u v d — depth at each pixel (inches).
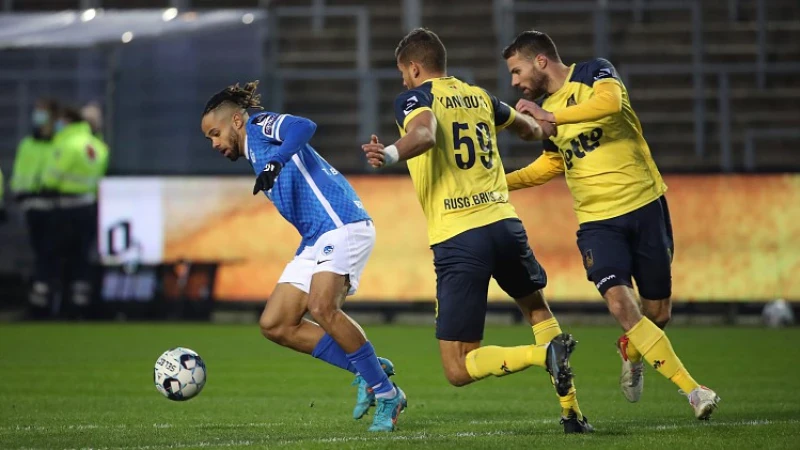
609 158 874.1
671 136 2755.9
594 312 2379.4
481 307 790.5
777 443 718.5
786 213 2207.2
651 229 876.0
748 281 2214.6
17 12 3036.4
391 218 2258.9
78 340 1924.2
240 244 2293.3
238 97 860.0
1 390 1195.3
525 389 1208.2
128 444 761.6
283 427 866.8
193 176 2305.6
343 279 829.8
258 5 3102.9
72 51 2704.2
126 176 2320.4
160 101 2509.8
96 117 2412.6
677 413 962.7
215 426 877.2
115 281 2361.0
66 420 927.7
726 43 2962.6
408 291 2253.9
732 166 2699.3
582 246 879.7
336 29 3078.2
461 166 791.7
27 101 2704.2
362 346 821.2
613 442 727.7
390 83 2849.4
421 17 3078.2
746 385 1217.4
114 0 3105.3
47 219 2341.3
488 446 709.9
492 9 3075.8
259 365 1524.4
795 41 2972.4
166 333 2092.8
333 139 2783.0
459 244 784.3
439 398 1117.1
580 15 3004.4
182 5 3085.6
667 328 2235.5
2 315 2500.0
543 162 934.4
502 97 2655.0
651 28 2977.4
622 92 877.8
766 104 2839.6
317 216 835.4
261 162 840.3
